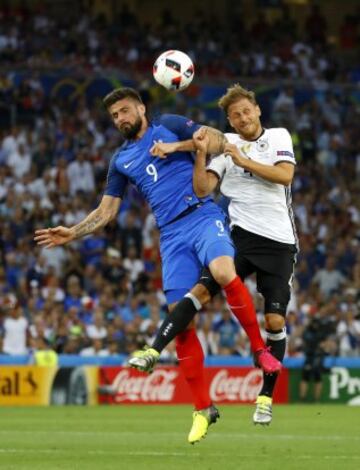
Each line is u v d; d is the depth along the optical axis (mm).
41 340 55938
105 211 26609
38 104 73750
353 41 94875
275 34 91188
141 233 68750
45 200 69250
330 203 76062
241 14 93125
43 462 24297
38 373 54094
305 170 77688
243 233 27844
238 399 55188
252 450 27844
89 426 37906
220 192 28656
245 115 27484
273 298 27547
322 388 57125
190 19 95000
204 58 86625
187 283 25562
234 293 25062
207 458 25422
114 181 26562
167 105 75188
